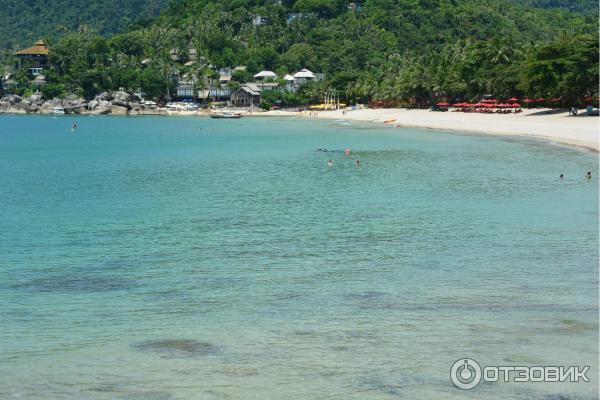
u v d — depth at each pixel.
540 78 164.38
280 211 57.69
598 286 34.41
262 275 37.69
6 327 29.62
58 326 29.72
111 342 27.78
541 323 29.06
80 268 39.62
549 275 36.56
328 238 46.78
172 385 23.84
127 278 37.44
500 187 69.50
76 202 64.44
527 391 23.16
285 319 30.20
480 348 26.53
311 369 24.95
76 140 156.38
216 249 44.12
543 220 51.91
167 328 29.31
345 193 67.31
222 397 22.95
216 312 31.31
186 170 91.62
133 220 54.53
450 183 73.12
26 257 42.44
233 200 64.12
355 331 28.53
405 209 57.69
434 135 147.50
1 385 24.00
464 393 23.02
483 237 46.28
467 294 33.41
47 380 24.39
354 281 36.19
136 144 142.38
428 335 27.95
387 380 23.98
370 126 191.38
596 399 22.61
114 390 23.53
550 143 117.50
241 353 26.44
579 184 70.56
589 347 26.48
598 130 131.38
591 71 154.88
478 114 196.38
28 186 76.69
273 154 112.62
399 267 38.94
